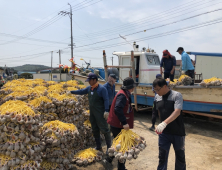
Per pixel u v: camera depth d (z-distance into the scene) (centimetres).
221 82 561
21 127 263
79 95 438
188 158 425
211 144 504
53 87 495
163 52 709
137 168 387
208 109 596
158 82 287
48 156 328
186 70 709
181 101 281
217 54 1102
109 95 479
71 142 347
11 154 255
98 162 402
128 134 289
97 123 414
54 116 394
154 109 605
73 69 963
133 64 694
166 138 293
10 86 543
